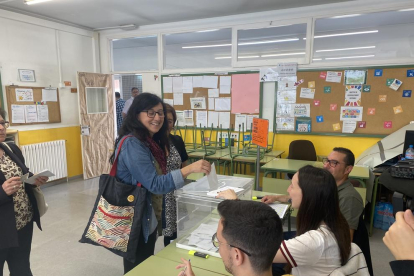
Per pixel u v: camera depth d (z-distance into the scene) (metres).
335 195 1.16
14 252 1.74
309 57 4.11
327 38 4.14
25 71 4.34
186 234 1.54
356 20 4.00
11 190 1.48
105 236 1.35
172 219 1.70
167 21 4.85
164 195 1.63
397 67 3.66
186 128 4.98
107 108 5.38
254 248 0.78
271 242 0.79
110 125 5.45
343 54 4.08
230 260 0.82
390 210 3.08
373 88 3.80
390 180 0.78
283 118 4.32
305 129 4.21
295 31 4.25
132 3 3.89
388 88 3.73
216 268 1.24
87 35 5.33
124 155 1.34
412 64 3.62
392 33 3.87
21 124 4.30
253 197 1.94
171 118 2.15
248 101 4.51
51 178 4.57
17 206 1.66
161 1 3.81
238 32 4.54
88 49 5.38
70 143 5.07
